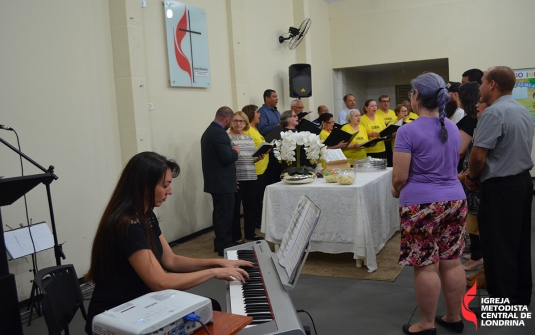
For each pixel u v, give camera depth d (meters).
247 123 5.11
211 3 5.80
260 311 1.52
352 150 5.86
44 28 3.74
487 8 7.89
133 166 1.79
